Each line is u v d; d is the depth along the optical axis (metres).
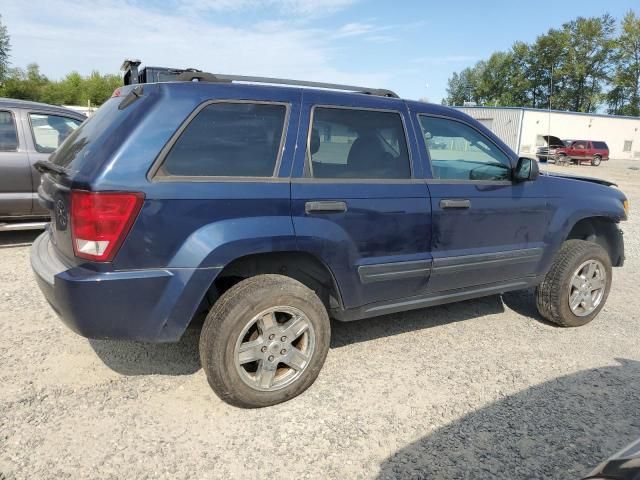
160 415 2.90
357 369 3.56
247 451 2.63
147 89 2.80
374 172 3.38
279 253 3.08
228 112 2.88
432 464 2.59
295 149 3.05
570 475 2.53
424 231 3.54
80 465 2.46
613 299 5.41
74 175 2.61
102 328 2.62
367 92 3.69
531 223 4.15
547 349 4.04
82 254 2.57
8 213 6.18
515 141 40.91
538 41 72.69
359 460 2.60
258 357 2.94
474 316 4.73
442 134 3.76
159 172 2.64
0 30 59.03
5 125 6.18
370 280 3.36
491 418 3.01
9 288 4.85
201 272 2.71
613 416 3.07
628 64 68.06
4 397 3.01
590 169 31.34
